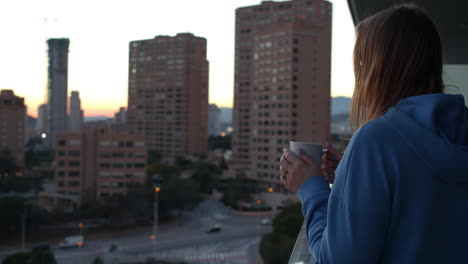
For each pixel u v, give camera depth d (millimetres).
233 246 39875
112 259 36219
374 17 932
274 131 65375
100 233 43969
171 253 38000
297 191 945
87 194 53000
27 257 30547
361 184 752
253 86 68438
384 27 884
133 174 54656
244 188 58438
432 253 724
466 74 2646
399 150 749
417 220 724
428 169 729
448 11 2314
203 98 102125
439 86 885
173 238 43031
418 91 862
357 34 959
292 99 63688
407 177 732
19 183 62438
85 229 44438
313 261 977
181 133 98812
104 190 53781
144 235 44156
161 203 48281
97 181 53656
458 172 715
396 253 743
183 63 98000
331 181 1084
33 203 46000
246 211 53188
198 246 40188
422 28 862
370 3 2295
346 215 751
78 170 53250
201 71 100688
